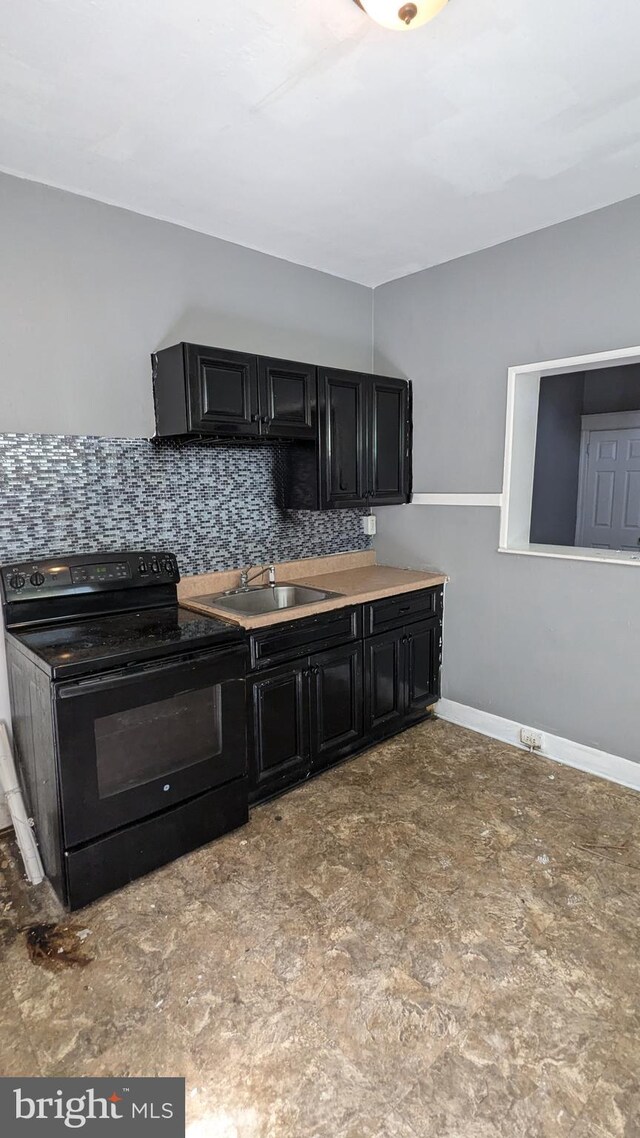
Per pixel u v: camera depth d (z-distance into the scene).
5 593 2.25
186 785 2.20
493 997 1.62
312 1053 1.47
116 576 2.51
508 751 3.10
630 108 1.86
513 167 2.23
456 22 1.48
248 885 2.07
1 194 2.19
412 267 3.29
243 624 2.38
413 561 3.60
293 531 3.33
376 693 3.07
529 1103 1.34
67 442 2.43
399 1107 1.34
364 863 2.18
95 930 1.87
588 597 2.80
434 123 1.93
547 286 2.79
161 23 1.47
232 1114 1.33
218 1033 1.52
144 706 2.04
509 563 3.10
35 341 2.32
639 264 2.48
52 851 2.01
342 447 3.07
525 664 3.09
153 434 2.67
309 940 1.82
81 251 2.40
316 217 2.64
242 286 2.96
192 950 1.79
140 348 2.61
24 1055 1.47
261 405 2.65
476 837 2.34
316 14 1.45
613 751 2.78
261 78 1.69
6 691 2.37
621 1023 1.53
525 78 1.71
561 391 4.43
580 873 2.12
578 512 4.72
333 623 2.78
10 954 1.78
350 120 1.91
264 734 2.53
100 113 1.84
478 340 3.11
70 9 1.42
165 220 2.64
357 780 2.79
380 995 1.63
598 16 1.47
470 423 3.20
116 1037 1.51
